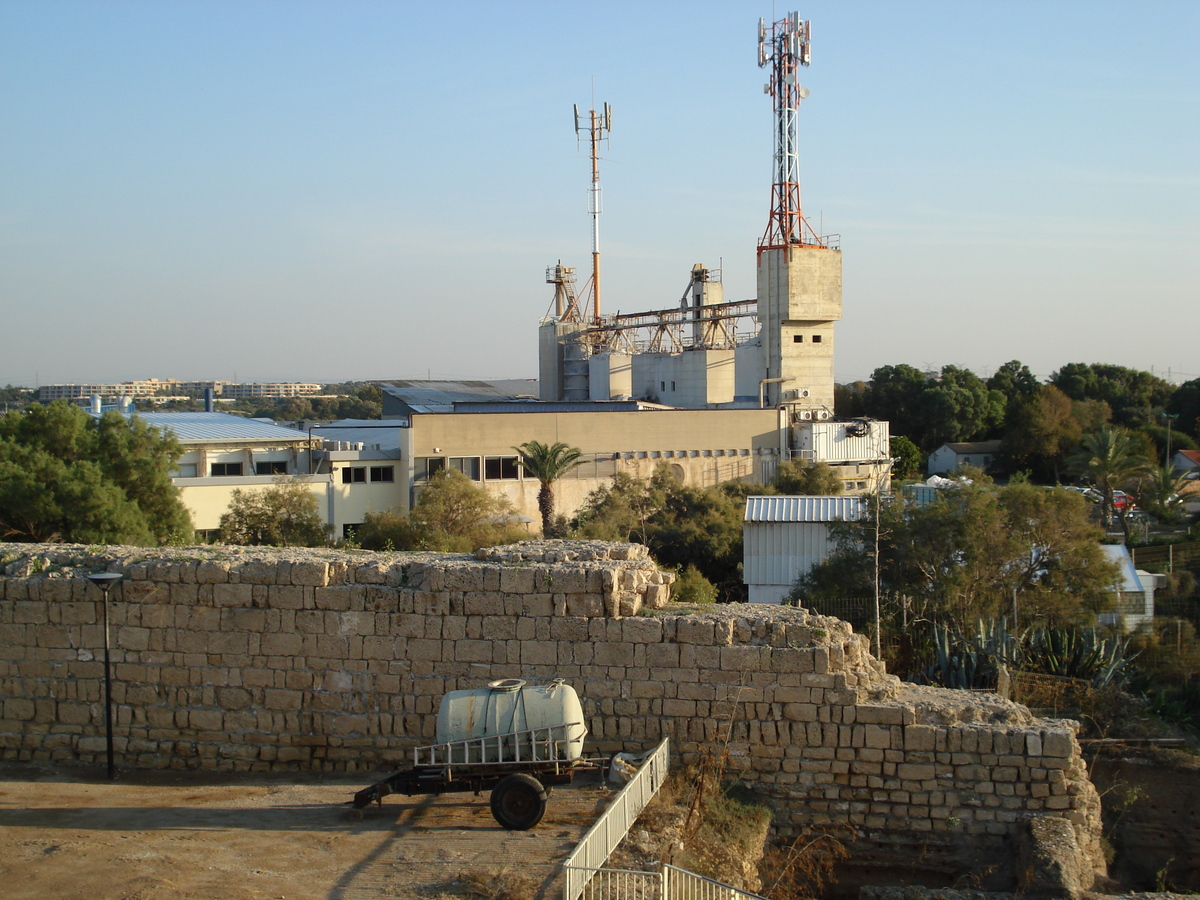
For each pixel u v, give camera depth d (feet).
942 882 45.98
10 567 52.65
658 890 35.55
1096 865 45.65
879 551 101.45
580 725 43.11
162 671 51.13
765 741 47.55
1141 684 85.05
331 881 36.65
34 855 38.91
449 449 213.05
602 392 328.08
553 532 191.52
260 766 50.29
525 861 38.37
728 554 169.37
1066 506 100.94
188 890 35.78
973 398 362.74
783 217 266.77
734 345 301.02
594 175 353.51
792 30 264.72
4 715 52.13
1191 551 161.68
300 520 159.12
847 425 243.40
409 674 49.65
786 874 44.19
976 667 80.12
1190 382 359.46
